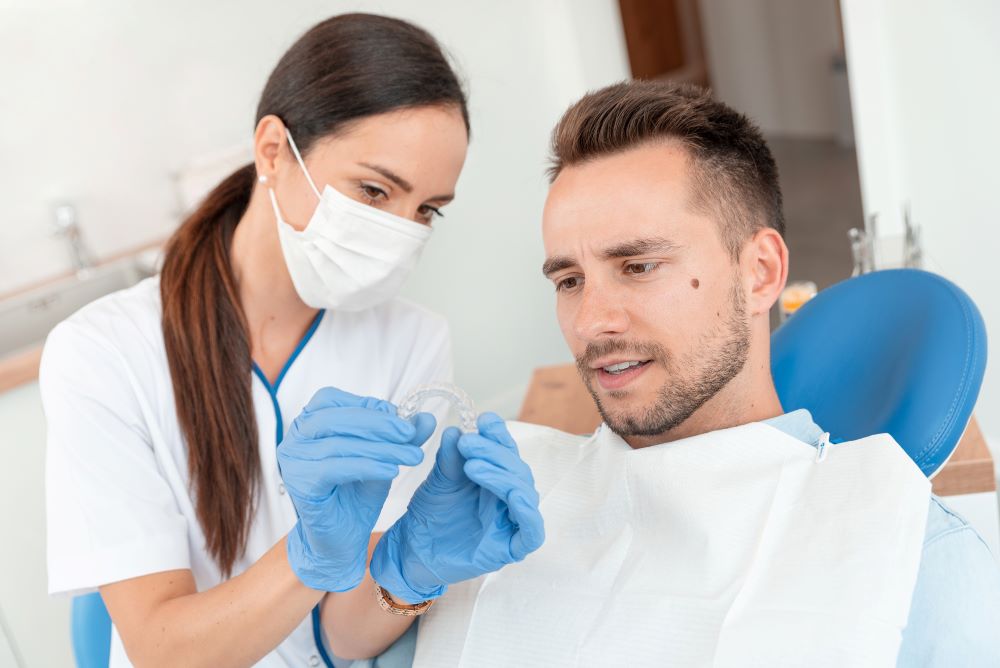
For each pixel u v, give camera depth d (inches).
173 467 48.9
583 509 40.6
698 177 37.5
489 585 40.3
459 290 124.4
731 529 35.8
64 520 45.9
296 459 34.1
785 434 37.0
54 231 113.2
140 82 115.6
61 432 46.7
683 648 34.2
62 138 113.0
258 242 50.3
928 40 94.8
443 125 45.9
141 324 50.1
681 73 243.6
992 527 54.8
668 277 37.3
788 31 219.8
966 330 43.4
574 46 125.6
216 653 39.6
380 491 35.1
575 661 36.6
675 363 37.9
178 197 120.3
